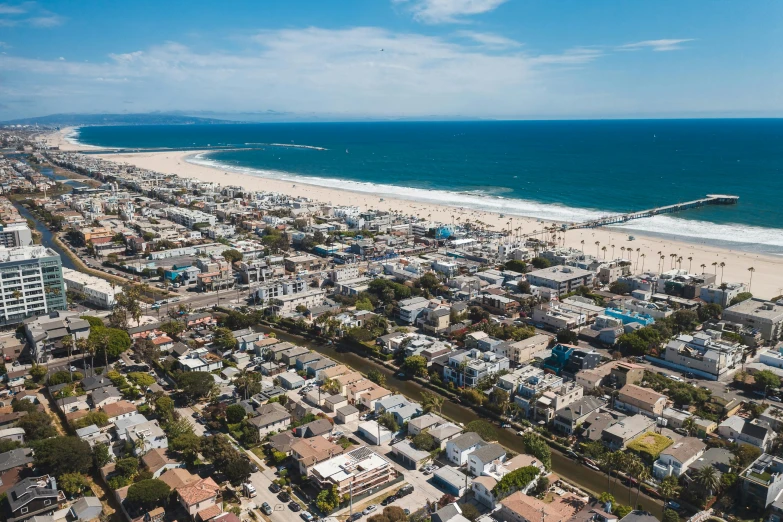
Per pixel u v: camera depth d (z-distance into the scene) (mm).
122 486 145625
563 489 148000
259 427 170625
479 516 135250
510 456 160625
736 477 142250
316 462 153500
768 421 170125
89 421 172625
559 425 176625
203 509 133250
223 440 155625
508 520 131875
